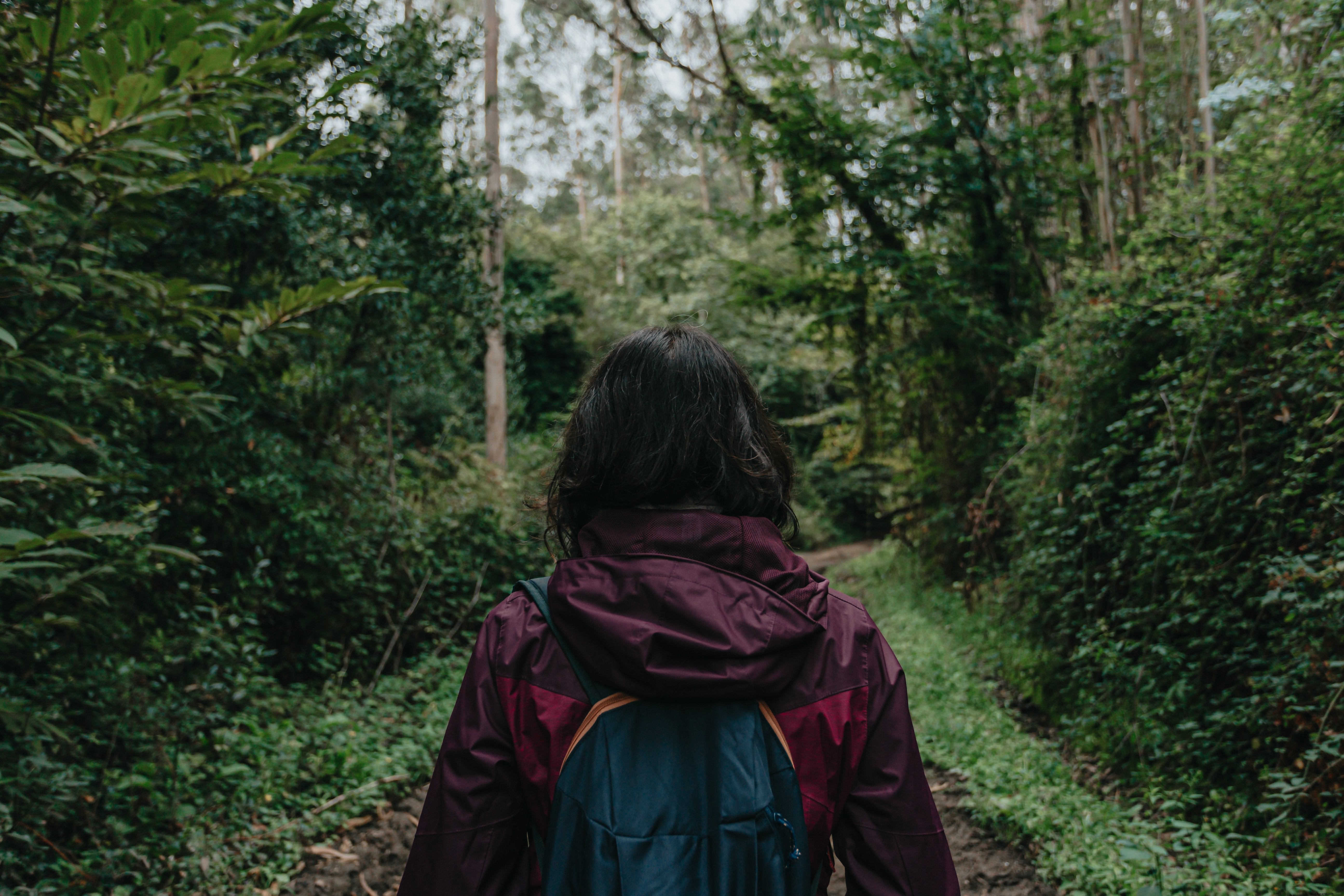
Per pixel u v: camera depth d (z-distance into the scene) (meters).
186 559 2.81
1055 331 5.97
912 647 7.25
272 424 6.38
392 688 5.75
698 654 0.87
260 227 5.86
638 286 26.95
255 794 3.83
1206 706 3.96
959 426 9.66
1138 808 3.63
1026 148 8.51
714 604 0.90
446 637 6.57
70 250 2.99
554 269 22.05
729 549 0.95
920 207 9.36
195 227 5.31
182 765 3.79
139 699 3.76
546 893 0.84
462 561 7.06
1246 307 4.00
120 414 3.70
